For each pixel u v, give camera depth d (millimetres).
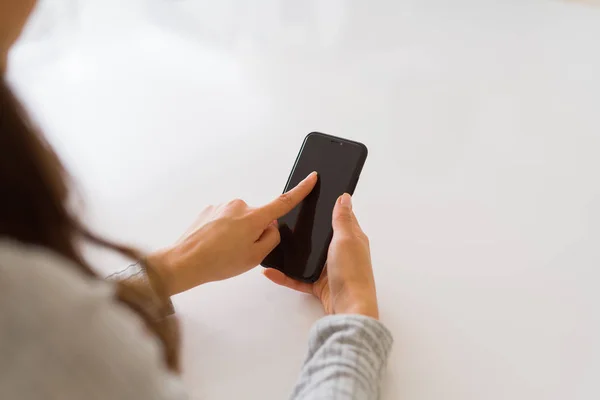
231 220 623
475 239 662
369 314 554
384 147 764
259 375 575
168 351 485
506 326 591
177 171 762
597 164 727
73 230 402
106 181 756
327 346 521
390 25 932
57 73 923
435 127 783
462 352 576
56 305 305
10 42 383
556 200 693
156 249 670
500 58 867
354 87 844
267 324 614
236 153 776
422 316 604
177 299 636
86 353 306
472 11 943
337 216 610
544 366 562
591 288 615
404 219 685
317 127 797
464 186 714
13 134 347
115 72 912
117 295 436
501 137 766
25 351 296
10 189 352
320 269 620
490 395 546
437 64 865
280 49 914
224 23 968
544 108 797
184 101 855
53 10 1004
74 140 811
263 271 637
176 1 1021
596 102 799
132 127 825
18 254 319
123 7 1021
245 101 843
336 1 985
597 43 878
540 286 619
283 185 733
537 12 933
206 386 568
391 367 568
